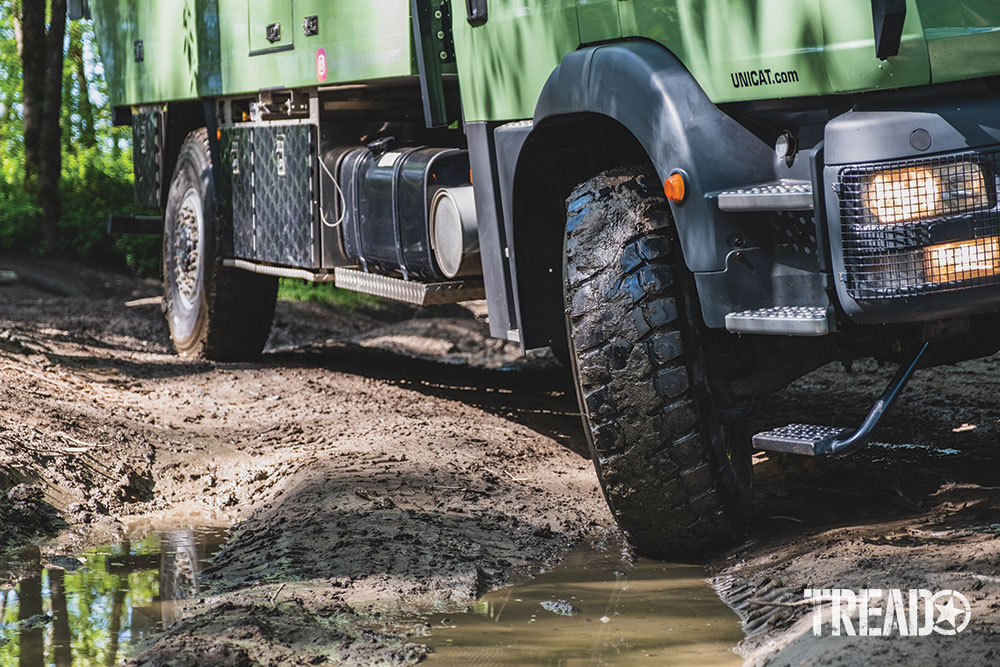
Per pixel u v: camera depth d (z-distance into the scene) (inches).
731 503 175.8
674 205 163.9
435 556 180.1
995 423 252.1
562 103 185.6
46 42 789.9
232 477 246.7
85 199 830.5
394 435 261.3
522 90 201.3
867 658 126.0
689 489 168.6
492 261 214.5
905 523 176.1
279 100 317.1
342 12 275.3
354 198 280.8
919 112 142.3
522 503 212.2
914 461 219.9
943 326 158.2
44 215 770.8
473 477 227.6
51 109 776.9
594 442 172.6
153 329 502.9
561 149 203.3
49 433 251.0
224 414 299.3
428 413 294.4
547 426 285.6
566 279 176.2
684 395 165.9
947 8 141.2
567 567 178.1
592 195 177.9
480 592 166.2
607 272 170.7
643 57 170.6
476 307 689.6
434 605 160.4
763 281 158.6
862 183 143.6
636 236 170.9
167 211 394.6
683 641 143.8
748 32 156.7
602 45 182.4
